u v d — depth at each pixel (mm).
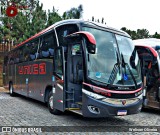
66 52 9109
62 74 9070
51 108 10312
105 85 7762
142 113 11266
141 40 13250
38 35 12750
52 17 25000
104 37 8625
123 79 8117
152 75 11125
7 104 13031
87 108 7746
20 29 24750
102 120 9242
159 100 10734
